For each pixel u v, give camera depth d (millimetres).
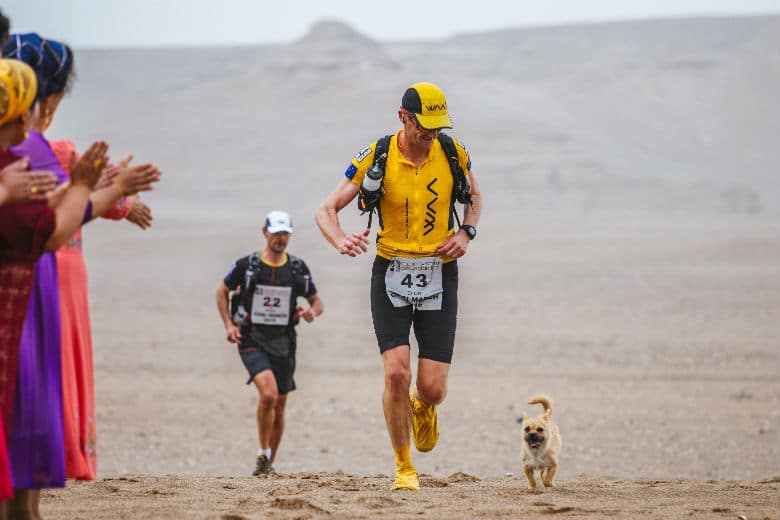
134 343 90812
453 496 20375
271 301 31359
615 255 184375
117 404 63312
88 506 18734
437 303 21109
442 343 21188
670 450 51438
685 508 19406
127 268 170375
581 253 189375
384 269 21188
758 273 154375
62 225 13172
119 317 109000
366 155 20844
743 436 54969
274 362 31859
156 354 84875
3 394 13023
